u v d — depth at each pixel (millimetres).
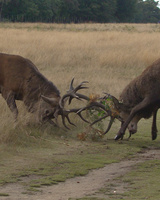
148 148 17219
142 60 42531
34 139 16531
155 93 17562
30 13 142625
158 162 14766
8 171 12656
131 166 14180
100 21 185500
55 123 18438
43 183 11758
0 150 14703
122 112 18328
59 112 17703
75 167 13656
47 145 16219
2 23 101562
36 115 17922
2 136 15773
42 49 43438
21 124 17422
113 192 11172
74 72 35188
